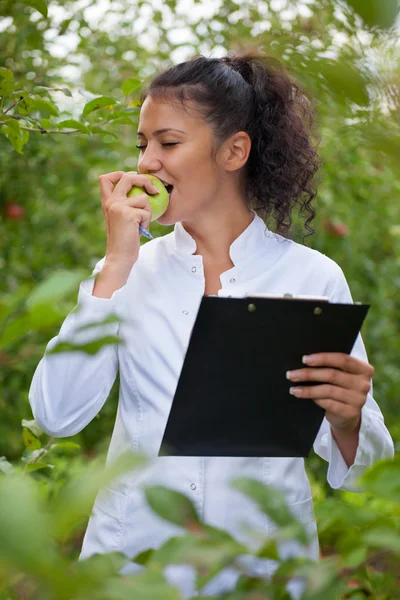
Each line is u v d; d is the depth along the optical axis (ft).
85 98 6.48
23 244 12.20
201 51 11.05
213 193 5.26
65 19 9.77
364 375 4.00
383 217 14.29
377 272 14.67
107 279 4.75
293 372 3.93
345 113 1.96
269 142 5.72
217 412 4.00
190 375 3.84
